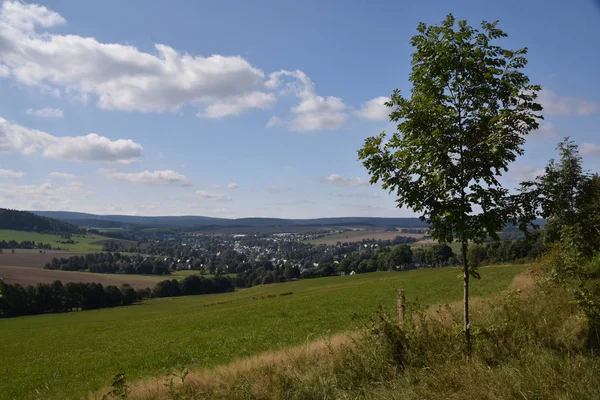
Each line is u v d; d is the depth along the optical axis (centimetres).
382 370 699
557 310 880
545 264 1380
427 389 577
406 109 702
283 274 13475
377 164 731
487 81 680
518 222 656
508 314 794
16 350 3644
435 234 707
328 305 3666
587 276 1057
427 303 2439
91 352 2989
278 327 2714
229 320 3650
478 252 7369
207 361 1853
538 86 652
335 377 701
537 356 628
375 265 12425
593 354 613
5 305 8019
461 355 681
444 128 680
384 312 815
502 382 533
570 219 729
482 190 663
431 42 694
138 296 10800
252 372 807
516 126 634
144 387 876
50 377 2155
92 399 1207
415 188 695
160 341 2988
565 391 500
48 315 8150
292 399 664
